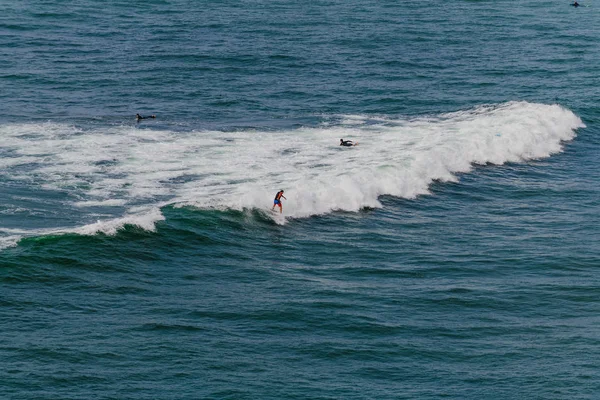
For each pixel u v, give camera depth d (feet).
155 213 562.25
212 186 641.40
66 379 375.66
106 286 469.16
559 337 452.35
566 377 409.90
